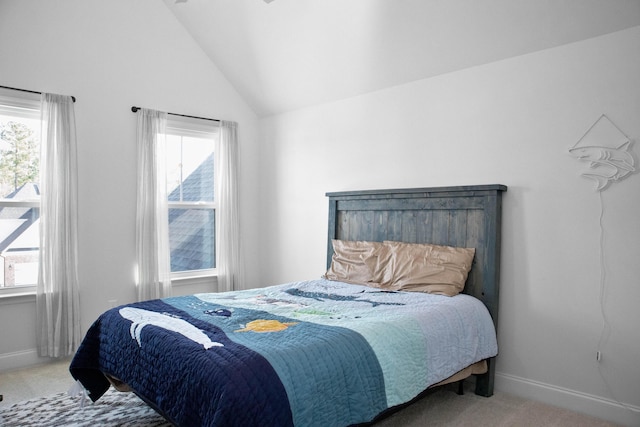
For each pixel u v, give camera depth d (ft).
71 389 8.38
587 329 8.64
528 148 9.45
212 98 14.58
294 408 5.30
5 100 10.71
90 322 12.03
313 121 14.07
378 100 12.30
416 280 10.02
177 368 5.95
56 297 11.17
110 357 7.70
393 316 7.72
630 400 8.13
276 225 15.37
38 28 11.21
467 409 8.81
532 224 9.38
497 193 9.52
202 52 14.30
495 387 9.86
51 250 11.11
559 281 9.00
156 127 12.99
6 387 9.66
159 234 13.05
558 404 8.96
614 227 8.32
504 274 9.77
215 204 14.94
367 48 11.25
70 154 11.38
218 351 5.80
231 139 14.79
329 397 5.75
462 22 9.51
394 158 11.91
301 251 14.49
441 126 10.91
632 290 8.13
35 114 11.25
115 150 12.47
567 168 8.91
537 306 9.30
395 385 6.73
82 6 11.91
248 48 13.30
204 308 8.38
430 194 10.69
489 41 9.61
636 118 8.09
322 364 5.85
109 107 12.36
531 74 9.39
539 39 9.07
